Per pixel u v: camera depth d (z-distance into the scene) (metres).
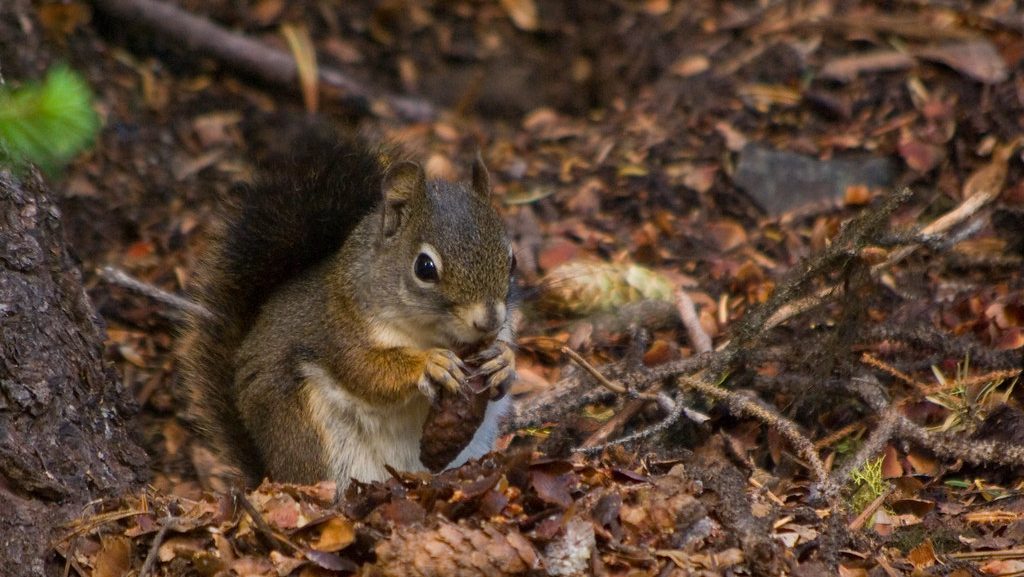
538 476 7.73
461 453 9.31
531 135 16.48
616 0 18.05
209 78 16.39
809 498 8.73
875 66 15.06
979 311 11.31
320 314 9.43
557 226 14.13
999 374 10.23
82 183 13.67
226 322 10.12
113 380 9.15
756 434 10.09
